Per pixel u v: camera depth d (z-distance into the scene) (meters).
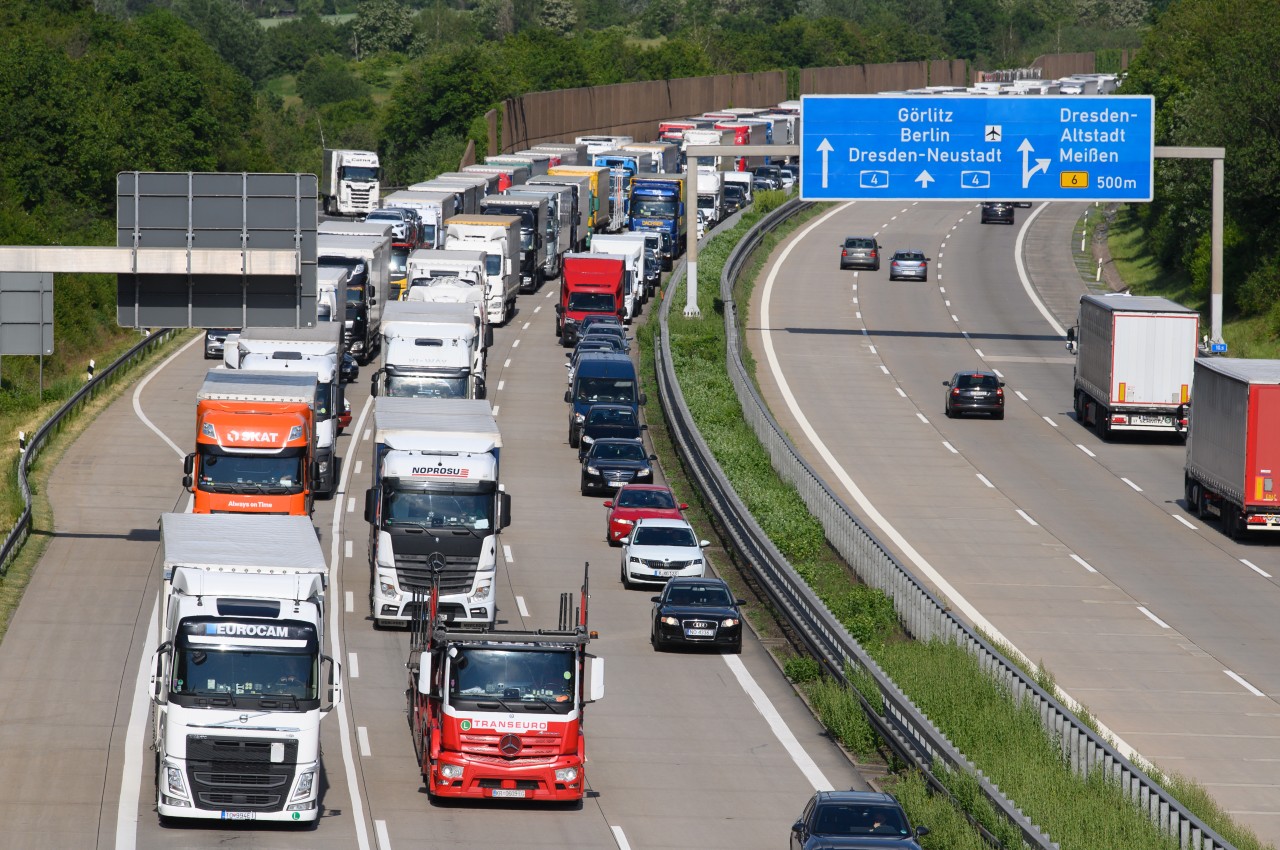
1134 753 102.62
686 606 127.31
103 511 165.12
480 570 127.06
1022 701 100.19
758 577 141.12
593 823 89.12
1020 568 152.75
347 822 87.69
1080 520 172.88
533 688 90.88
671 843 85.88
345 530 161.62
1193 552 160.88
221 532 98.44
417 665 101.19
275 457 138.25
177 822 86.56
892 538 162.50
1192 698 116.38
